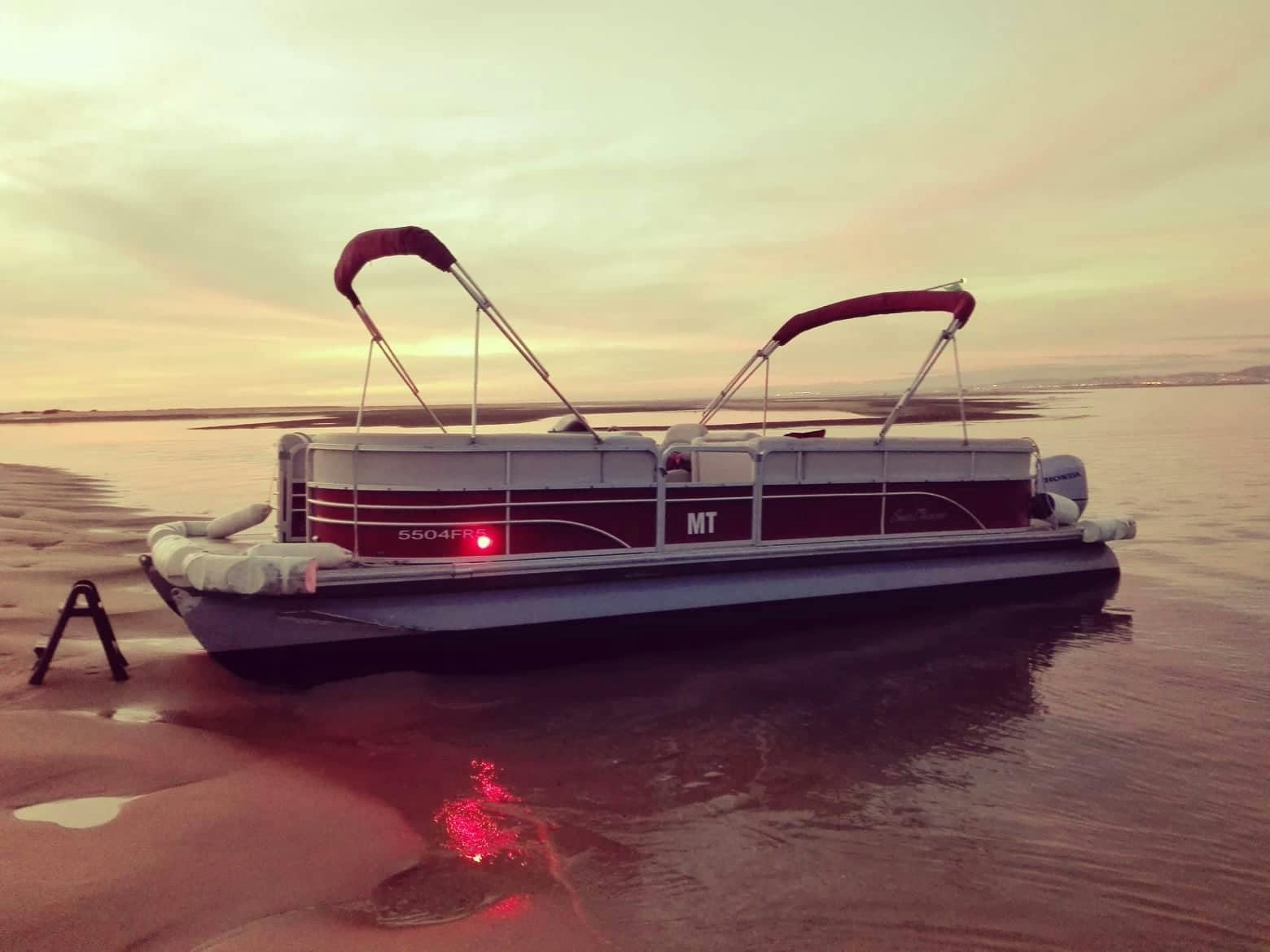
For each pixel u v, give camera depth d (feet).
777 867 13.03
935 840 13.89
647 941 11.05
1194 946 11.09
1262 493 56.08
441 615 22.43
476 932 11.10
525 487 23.90
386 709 20.07
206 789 15.06
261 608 21.11
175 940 10.69
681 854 13.39
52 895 11.47
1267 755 17.31
